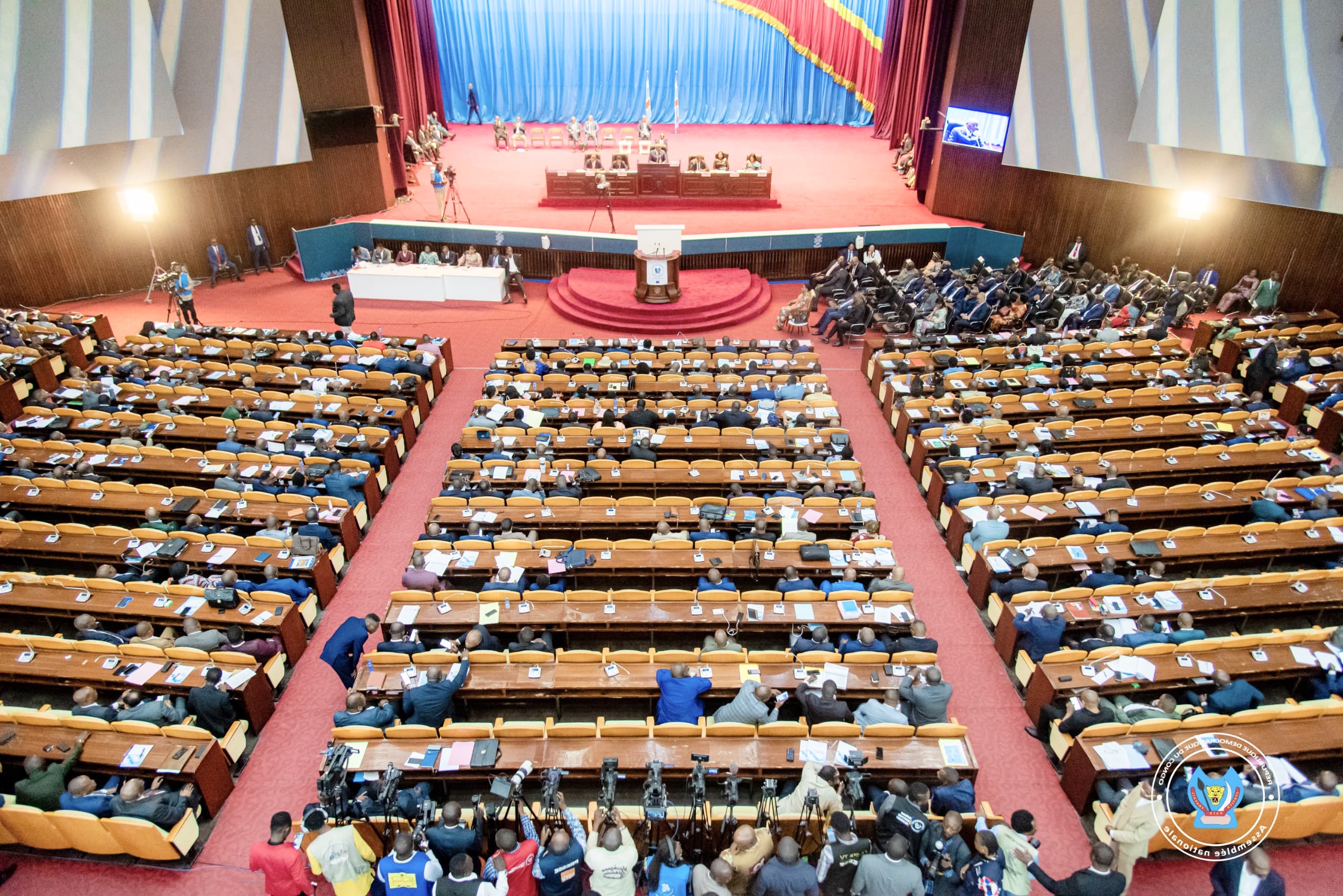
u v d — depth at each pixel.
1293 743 9.38
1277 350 17.98
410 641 10.84
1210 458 14.86
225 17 22.34
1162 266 23.78
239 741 10.19
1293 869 8.94
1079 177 24.44
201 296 24.12
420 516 14.84
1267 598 11.55
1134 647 10.63
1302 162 18.64
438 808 9.08
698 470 14.58
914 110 32.22
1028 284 23.31
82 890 8.87
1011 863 7.87
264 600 11.59
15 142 19.45
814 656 10.46
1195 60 19.94
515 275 23.86
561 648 11.81
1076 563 12.27
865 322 21.42
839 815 7.69
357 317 23.00
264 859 8.12
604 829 7.86
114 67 20.48
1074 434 15.57
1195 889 8.78
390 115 27.67
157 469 14.43
